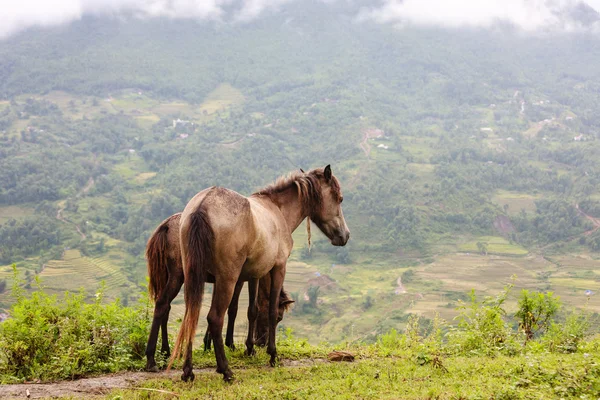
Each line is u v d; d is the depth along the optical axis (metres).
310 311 66.50
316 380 6.30
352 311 66.38
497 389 5.48
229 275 6.03
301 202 7.69
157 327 6.73
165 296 6.75
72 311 7.45
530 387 5.64
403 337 9.39
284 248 7.26
